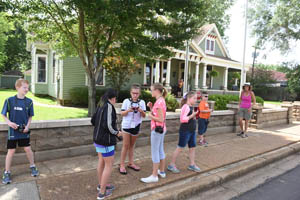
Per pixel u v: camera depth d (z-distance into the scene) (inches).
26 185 128.3
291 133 327.0
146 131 222.8
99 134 115.6
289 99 1154.0
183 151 212.7
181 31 319.3
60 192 122.1
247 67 1017.5
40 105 473.4
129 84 620.7
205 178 155.4
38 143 163.6
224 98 590.9
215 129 290.0
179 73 844.6
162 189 135.9
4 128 149.8
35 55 656.4
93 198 117.6
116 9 230.7
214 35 916.0
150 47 318.0
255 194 145.8
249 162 193.8
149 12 274.8
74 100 498.0
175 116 243.6
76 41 349.7
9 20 284.4
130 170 159.3
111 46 376.2
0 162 150.9
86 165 162.7
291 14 813.9
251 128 356.2
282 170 194.2
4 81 1161.4
